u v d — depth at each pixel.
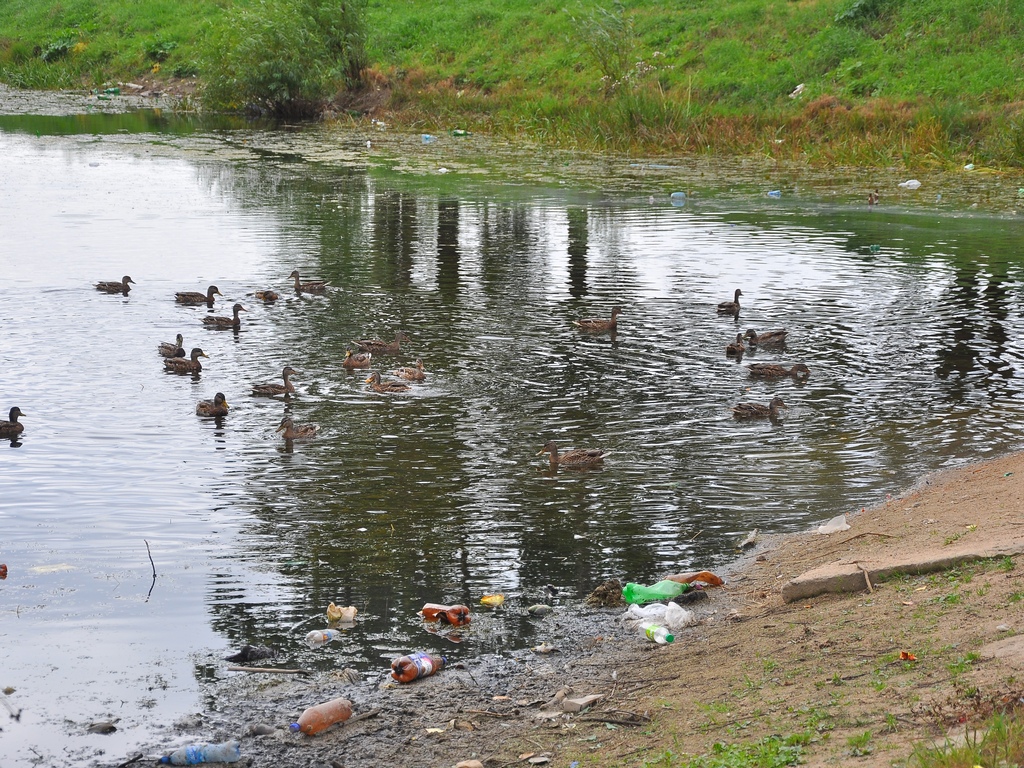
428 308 24.81
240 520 14.07
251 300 25.42
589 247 31.48
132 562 12.84
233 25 67.38
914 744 7.33
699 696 9.49
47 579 12.37
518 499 14.86
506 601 12.05
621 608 11.88
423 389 19.39
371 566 12.84
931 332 23.30
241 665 10.63
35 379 19.61
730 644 10.61
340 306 24.94
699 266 29.20
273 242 31.78
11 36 86.50
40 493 14.80
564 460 16.09
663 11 64.56
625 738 8.91
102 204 37.56
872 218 36.12
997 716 7.38
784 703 8.86
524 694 10.08
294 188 41.66
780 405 18.53
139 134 58.03
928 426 17.73
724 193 41.12
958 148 46.84
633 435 17.34
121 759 9.09
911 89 50.72
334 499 14.77
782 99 54.06
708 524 14.11
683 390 19.58
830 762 7.53
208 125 63.25
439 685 10.27
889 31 55.53
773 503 14.74
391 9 75.00
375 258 29.94
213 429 17.39
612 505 14.68
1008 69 50.09
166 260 29.20
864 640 9.84
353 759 9.07
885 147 47.66
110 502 14.55
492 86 63.94
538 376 20.20
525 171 46.72
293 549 13.27
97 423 17.55
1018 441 16.97
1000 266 29.20
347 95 67.69
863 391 19.55
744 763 7.81
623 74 57.72
